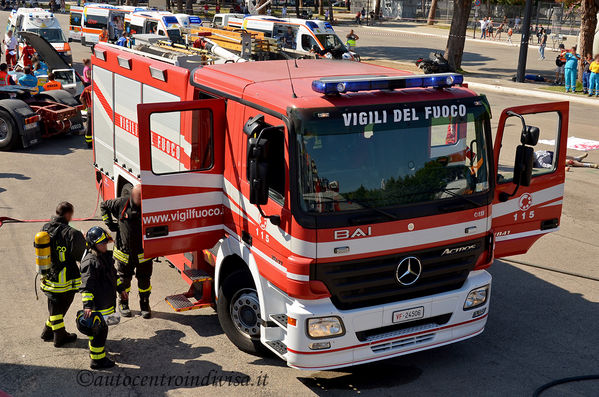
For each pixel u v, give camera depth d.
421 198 5.58
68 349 6.63
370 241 5.41
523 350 6.73
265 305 5.90
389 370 6.34
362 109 5.36
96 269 6.16
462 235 5.82
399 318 5.69
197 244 6.45
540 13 50.88
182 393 5.86
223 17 28.45
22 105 14.79
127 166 8.39
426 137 5.58
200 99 6.70
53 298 6.41
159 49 8.59
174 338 6.88
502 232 6.81
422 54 35.25
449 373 6.28
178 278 8.46
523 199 6.82
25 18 26.08
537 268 8.92
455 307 5.96
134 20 28.72
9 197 11.54
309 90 5.63
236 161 6.11
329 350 5.51
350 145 5.33
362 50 36.88
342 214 5.29
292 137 5.20
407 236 5.54
